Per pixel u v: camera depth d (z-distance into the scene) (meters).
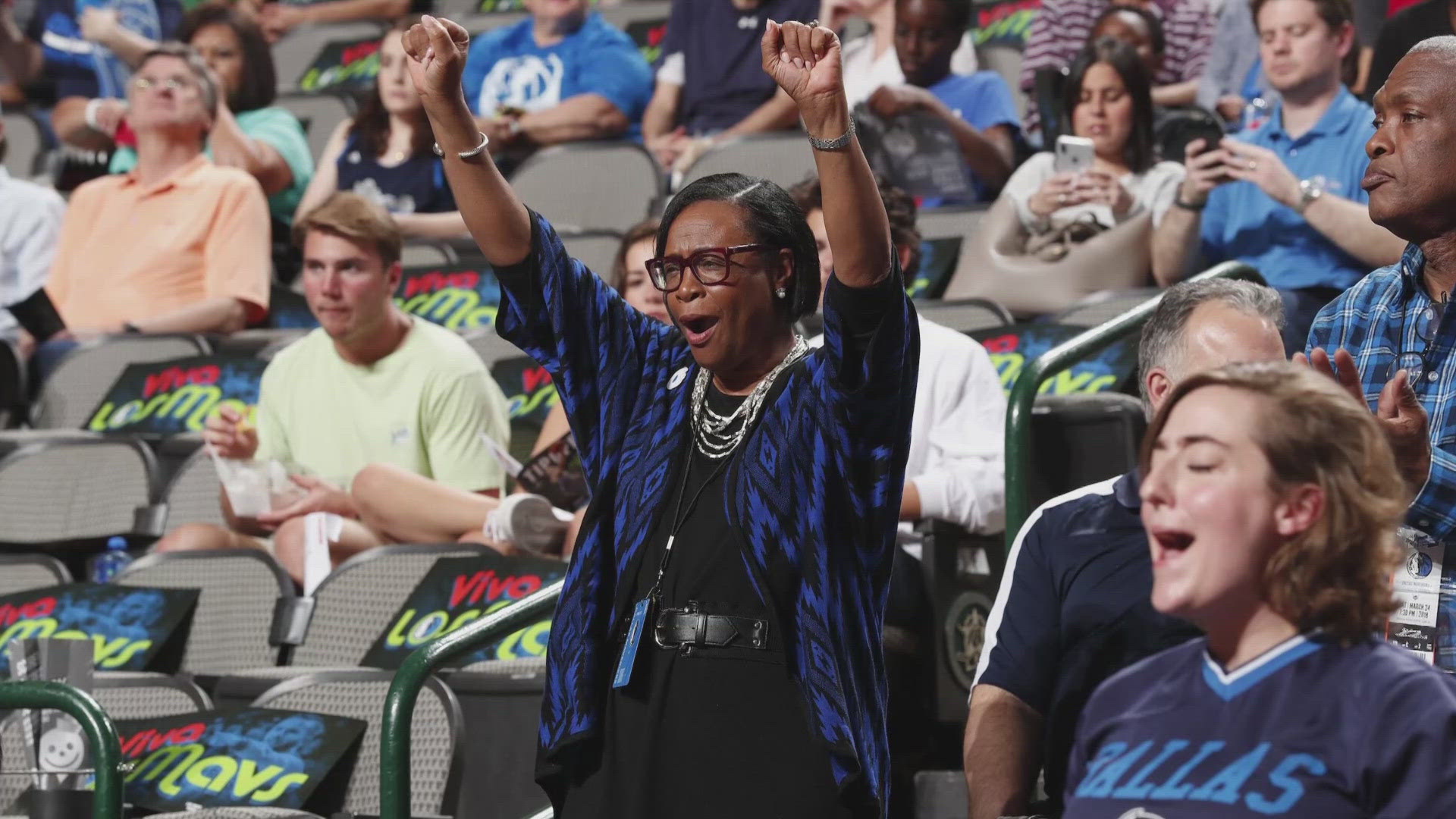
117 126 17.17
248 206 14.32
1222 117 13.72
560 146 14.90
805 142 13.49
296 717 7.73
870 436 4.88
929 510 8.11
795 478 4.90
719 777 4.73
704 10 15.81
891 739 8.02
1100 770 3.70
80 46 19.73
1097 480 8.65
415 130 15.41
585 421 5.34
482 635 6.45
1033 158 11.86
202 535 10.25
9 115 18.88
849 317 4.72
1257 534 3.50
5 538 11.43
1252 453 3.50
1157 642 5.06
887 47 14.44
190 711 8.38
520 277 5.25
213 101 14.62
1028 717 5.29
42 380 13.44
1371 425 3.52
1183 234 10.60
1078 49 14.36
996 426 8.59
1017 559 5.40
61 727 7.20
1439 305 5.91
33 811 6.85
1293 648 3.56
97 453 11.50
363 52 20.31
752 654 4.80
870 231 4.64
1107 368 9.84
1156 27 13.87
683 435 5.13
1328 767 3.44
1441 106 5.68
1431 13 10.38
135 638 9.38
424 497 9.88
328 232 10.30
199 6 16.20
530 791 7.77
